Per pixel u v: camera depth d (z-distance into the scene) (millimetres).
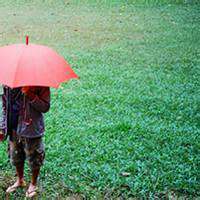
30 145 4117
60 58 3869
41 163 4273
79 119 6250
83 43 10906
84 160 5059
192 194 4535
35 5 15609
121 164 5020
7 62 3676
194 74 8617
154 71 8742
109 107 6793
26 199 4340
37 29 12344
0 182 4645
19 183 4488
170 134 5859
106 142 5539
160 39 11359
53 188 4535
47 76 3613
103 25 12922
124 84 7895
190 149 5441
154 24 13047
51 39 11266
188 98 7270
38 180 4656
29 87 3820
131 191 4516
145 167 4965
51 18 13773
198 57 9797
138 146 5465
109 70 8695
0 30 12141
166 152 5359
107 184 4609
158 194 4508
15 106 4012
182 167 4980
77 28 12531
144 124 6156
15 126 4094
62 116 6340
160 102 7055
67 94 7273
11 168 4891
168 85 7918
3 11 14633
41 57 3713
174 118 6461
